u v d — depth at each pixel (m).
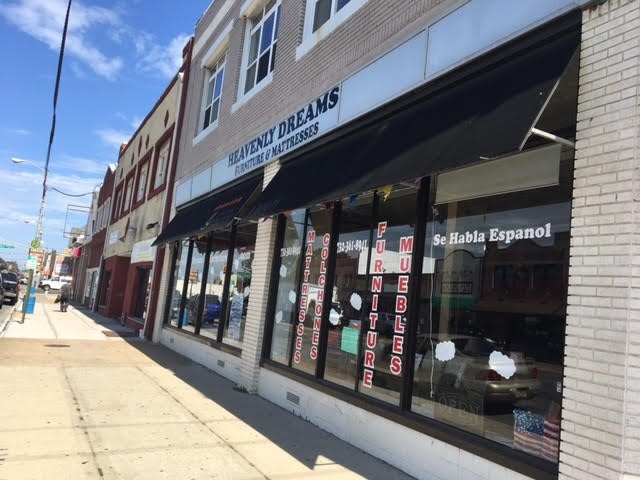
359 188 5.75
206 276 12.59
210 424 6.71
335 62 7.81
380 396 6.09
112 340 15.52
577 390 3.76
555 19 4.48
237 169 11.09
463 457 4.79
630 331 3.51
